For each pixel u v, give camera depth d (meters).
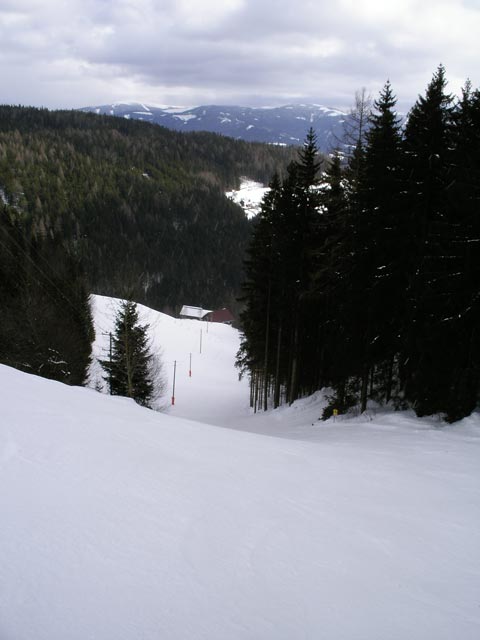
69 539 3.97
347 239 17.30
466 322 12.66
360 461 8.80
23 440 6.11
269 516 5.39
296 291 22.84
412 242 14.63
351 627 3.49
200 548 4.33
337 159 21.55
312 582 4.07
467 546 5.19
